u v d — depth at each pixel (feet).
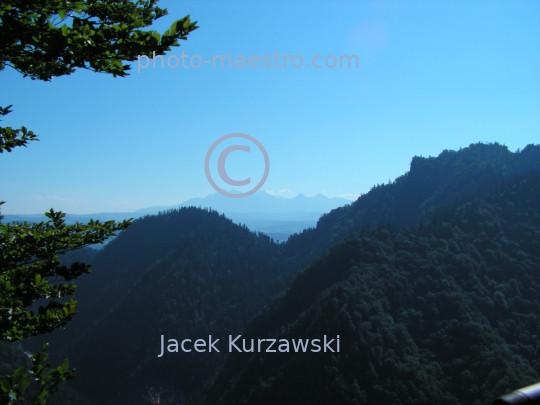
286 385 197.88
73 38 15.49
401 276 249.96
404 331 205.77
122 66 16.94
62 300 215.10
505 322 222.48
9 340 21.12
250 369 229.45
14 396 14.74
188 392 321.11
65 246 26.16
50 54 15.92
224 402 227.20
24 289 21.29
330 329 207.21
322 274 280.72
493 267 265.75
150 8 19.98
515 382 167.43
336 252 283.79
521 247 288.92
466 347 198.39
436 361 195.52
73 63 16.97
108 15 18.66
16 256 24.57
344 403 175.22
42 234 25.54
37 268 25.46
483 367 181.68
